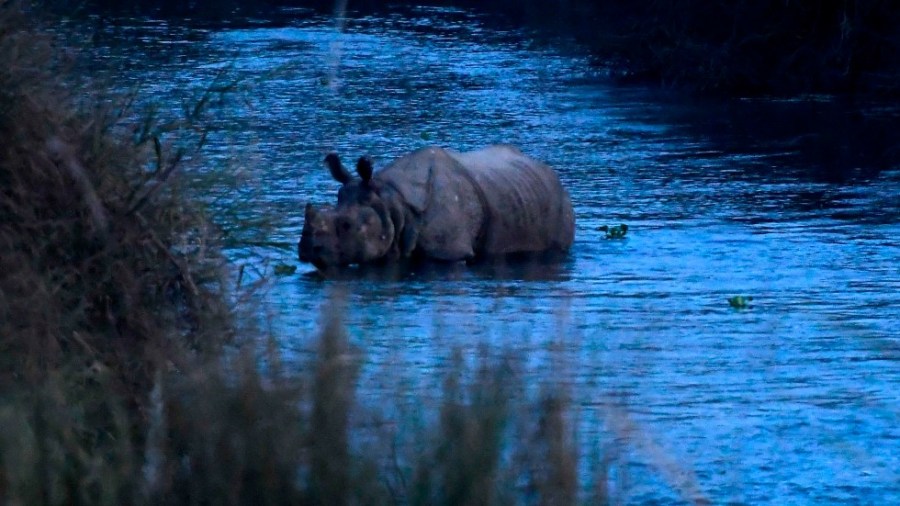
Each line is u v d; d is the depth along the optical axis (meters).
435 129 93.31
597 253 56.53
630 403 32.88
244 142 64.94
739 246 58.38
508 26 165.75
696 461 30.02
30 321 23.44
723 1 127.00
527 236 56.00
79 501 19.59
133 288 25.16
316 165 74.75
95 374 23.61
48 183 25.48
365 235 51.88
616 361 37.19
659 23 131.88
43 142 25.73
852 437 32.19
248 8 171.12
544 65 134.50
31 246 24.88
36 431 20.06
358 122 94.50
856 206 68.94
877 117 104.31
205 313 25.84
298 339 26.42
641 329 42.38
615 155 84.50
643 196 70.69
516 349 26.64
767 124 100.81
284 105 99.88
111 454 21.22
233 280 29.78
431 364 30.05
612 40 131.62
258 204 32.44
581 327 40.72
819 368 38.69
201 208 27.34
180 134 31.58
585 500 20.47
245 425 20.05
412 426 20.62
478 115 101.25
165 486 19.91
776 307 47.09
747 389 35.78
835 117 104.75
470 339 35.38
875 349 40.94
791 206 68.69
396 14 178.62
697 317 45.09
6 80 25.95
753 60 121.94
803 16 122.50
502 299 46.47
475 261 54.12
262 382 21.64
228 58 120.00
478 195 54.78
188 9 154.88
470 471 19.50
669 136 93.69
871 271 53.94
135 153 27.05
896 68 118.19
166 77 78.94
